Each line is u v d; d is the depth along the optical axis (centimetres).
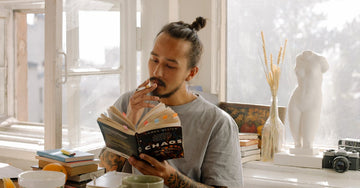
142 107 146
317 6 286
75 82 246
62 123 239
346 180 238
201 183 150
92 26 257
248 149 267
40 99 879
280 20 296
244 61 308
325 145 287
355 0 276
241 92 311
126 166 162
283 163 259
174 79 149
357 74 278
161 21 298
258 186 240
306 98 259
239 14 308
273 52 299
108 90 274
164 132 126
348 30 279
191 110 154
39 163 155
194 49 149
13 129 322
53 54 230
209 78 313
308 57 257
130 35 290
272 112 270
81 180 147
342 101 282
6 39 325
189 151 152
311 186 228
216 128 152
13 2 310
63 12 234
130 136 126
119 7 279
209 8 309
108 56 272
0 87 324
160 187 115
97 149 263
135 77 296
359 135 279
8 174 150
